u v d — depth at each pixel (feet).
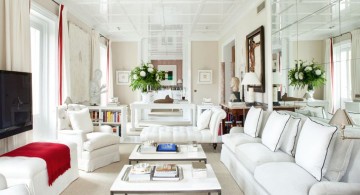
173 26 24.94
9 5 11.23
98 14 20.59
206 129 16.72
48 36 16.22
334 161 7.25
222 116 15.80
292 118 10.22
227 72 27.96
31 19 14.85
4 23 11.21
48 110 16.20
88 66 21.31
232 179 11.82
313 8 11.07
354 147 7.19
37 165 8.66
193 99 29.71
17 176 8.27
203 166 8.55
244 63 19.81
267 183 7.72
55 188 9.88
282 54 13.74
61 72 16.29
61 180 10.39
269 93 15.05
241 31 20.66
